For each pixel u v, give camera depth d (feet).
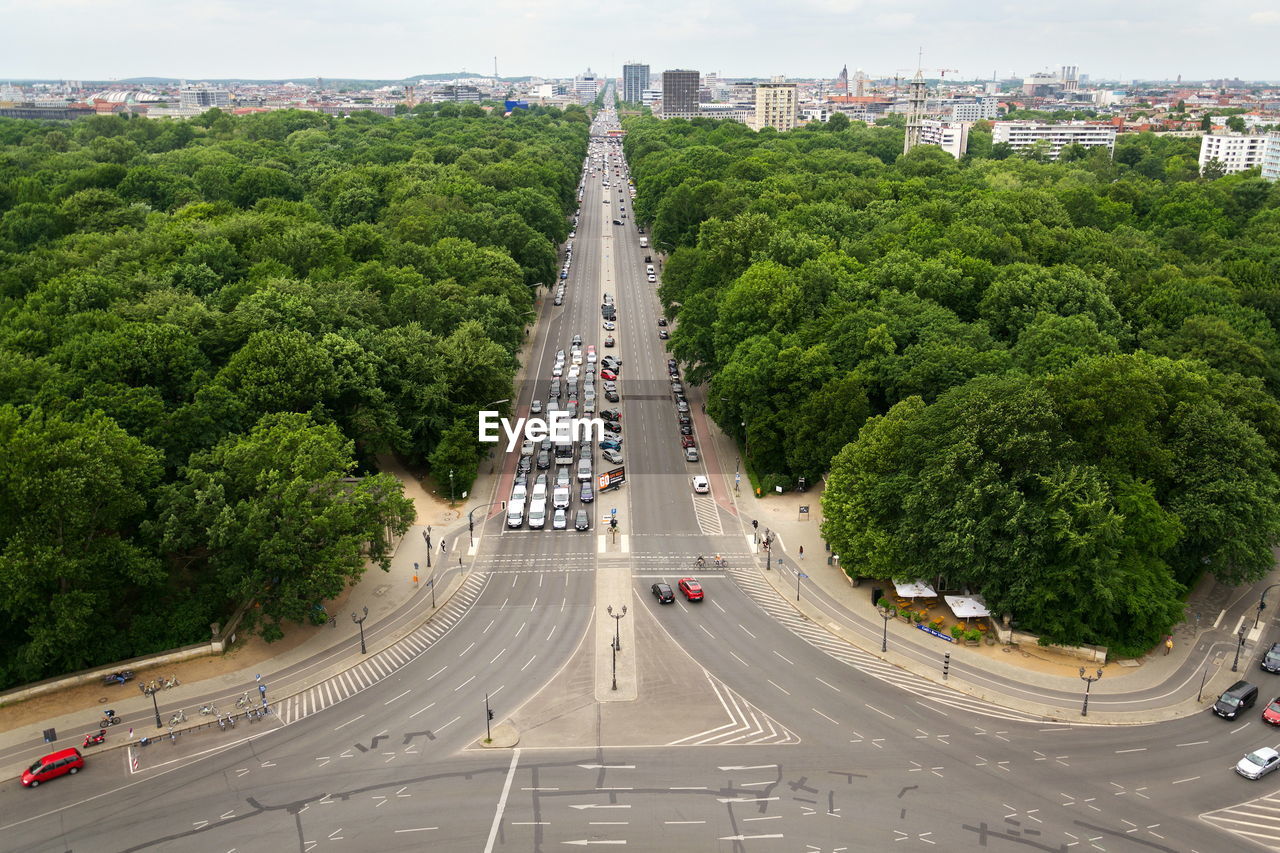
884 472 381.19
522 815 260.62
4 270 607.78
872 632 358.02
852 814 261.65
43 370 393.29
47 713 304.09
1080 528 330.13
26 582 294.46
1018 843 251.39
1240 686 313.12
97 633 324.19
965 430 351.67
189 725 299.38
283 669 331.36
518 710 309.01
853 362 483.51
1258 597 386.11
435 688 321.32
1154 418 371.56
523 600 380.17
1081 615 339.16
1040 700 315.99
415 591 385.91
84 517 306.14
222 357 467.93
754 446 480.64
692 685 323.57
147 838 252.42
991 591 342.85
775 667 334.65
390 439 460.55
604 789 271.28
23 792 268.82
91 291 511.81
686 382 648.79
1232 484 351.25
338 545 338.95
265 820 258.98
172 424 379.76
